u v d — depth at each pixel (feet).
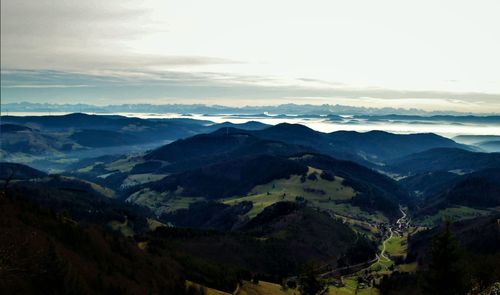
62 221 474.90
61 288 304.09
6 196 455.63
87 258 420.77
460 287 253.24
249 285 581.94
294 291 595.88
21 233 376.89
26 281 279.28
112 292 370.12
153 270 483.10
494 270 366.02
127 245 524.52
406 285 585.63
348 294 637.30
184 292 460.55
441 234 258.16
